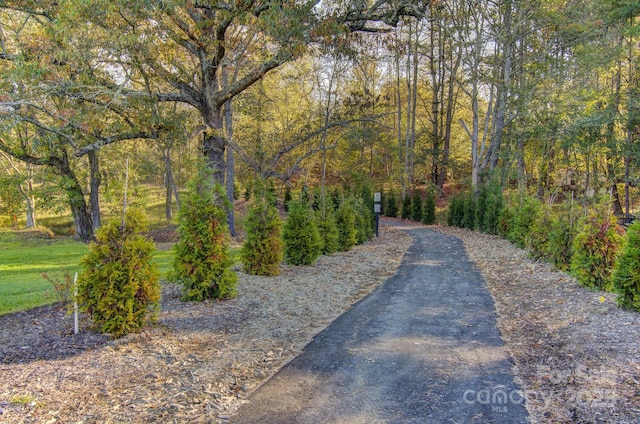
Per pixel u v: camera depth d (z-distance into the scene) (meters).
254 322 6.09
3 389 3.74
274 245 9.12
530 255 11.40
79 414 3.43
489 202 19.28
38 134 15.02
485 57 22.44
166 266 11.31
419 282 9.20
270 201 9.35
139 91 10.48
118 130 11.04
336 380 4.27
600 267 7.29
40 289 8.53
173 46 10.24
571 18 19.80
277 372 4.47
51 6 9.77
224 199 7.29
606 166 25.62
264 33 10.25
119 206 7.85
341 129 18.27
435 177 36.28
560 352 4.75
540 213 12.00
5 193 23.34
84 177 21.95
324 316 6.61
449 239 17.47
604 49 19.91
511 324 6.10
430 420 3.49
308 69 22.09
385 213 32.69
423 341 5.43
